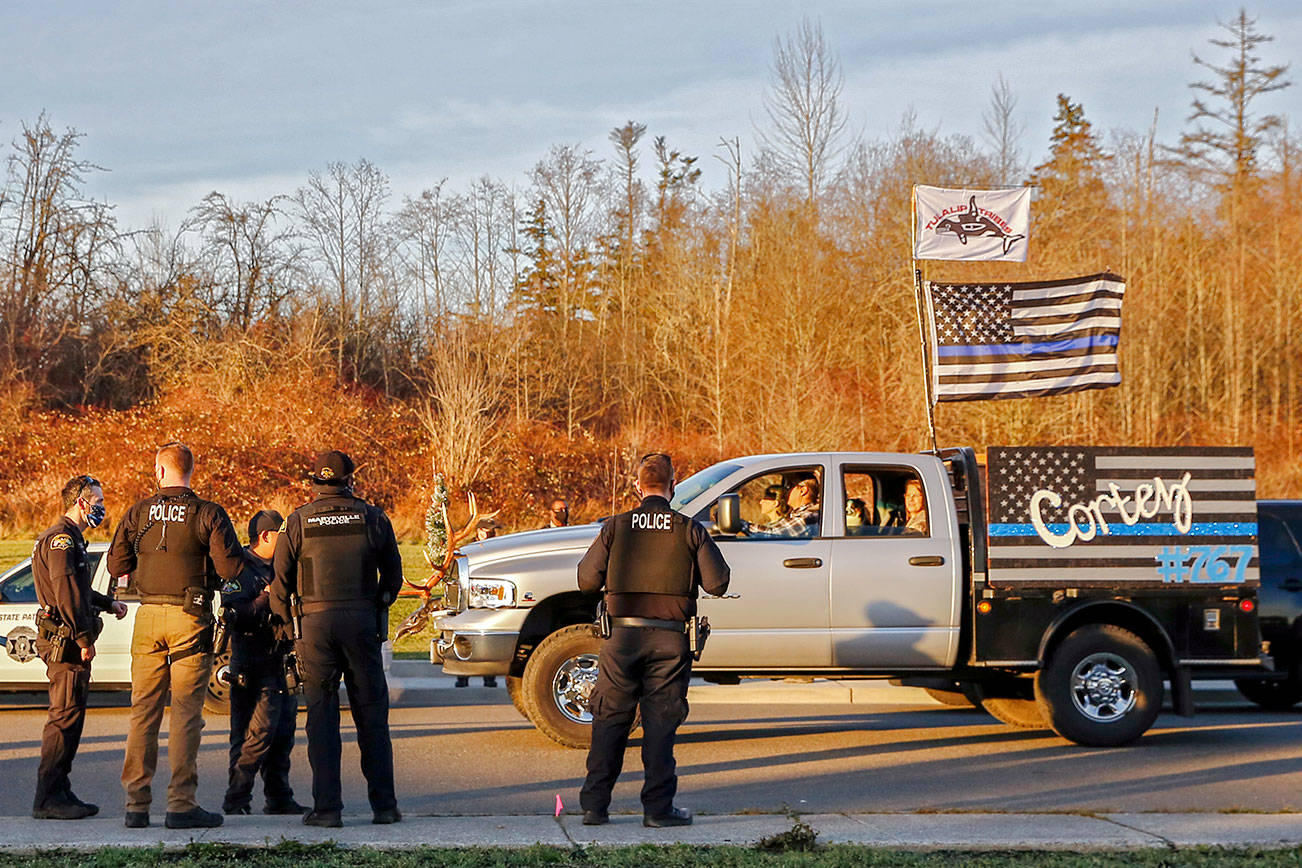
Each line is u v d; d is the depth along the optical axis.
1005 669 18.70
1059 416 65.00
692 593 12.78
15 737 19.11
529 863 10.68
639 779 16.11
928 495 18.94
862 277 82.31
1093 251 77.69
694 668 18.36
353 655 12.61
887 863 10.69
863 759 17.72
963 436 64.62
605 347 95.06
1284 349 79.44
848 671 18.58
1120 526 18.81
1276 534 21.75
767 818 13.02
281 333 89.12
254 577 13.77
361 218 102.62
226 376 79.50
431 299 101.88
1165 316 77.25
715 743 19.28
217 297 98.06
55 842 11.55
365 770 12.77
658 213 114.69
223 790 15.51
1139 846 11.63
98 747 18.33
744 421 75.81
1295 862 10.79
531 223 112.06
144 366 92.94
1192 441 76.12
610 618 12.78
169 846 11.34
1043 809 14.10
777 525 18.89
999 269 72.38
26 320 89.81
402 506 65.19
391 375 97.56
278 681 13.63
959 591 18.67
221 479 66.56
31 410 77.38
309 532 12.56
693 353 84.62
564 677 18.27
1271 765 17.22
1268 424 78.12
